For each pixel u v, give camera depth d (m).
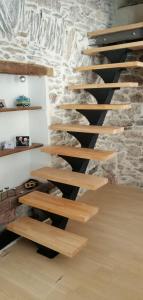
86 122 3.94
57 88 3.32
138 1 4.13
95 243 2.82
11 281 2.28
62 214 2.51
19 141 3.08
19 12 2.78
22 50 2.87
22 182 3.33
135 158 4.36
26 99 3.00
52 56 3.22
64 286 2.22
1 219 2.72
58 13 3.22
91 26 3.82
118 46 3.38
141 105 4.11
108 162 4.52
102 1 3.98
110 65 3.23
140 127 4.20
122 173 4.54
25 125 3.29
